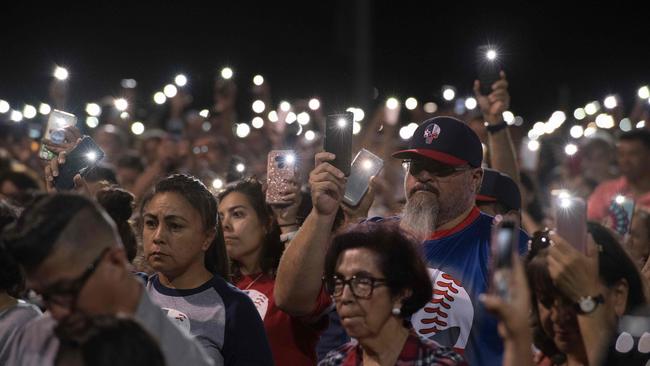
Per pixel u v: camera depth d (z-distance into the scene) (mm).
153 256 5660
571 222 4629
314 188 5629
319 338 6344
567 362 4910
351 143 5672
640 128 10984
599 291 4555
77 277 3842
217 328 5547
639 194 10953
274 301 6074
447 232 6301
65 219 3836
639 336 4188
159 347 3441
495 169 8242
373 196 6770
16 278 5133
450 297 6043
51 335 4168
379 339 4637
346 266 4637
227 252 6645
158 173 11648
